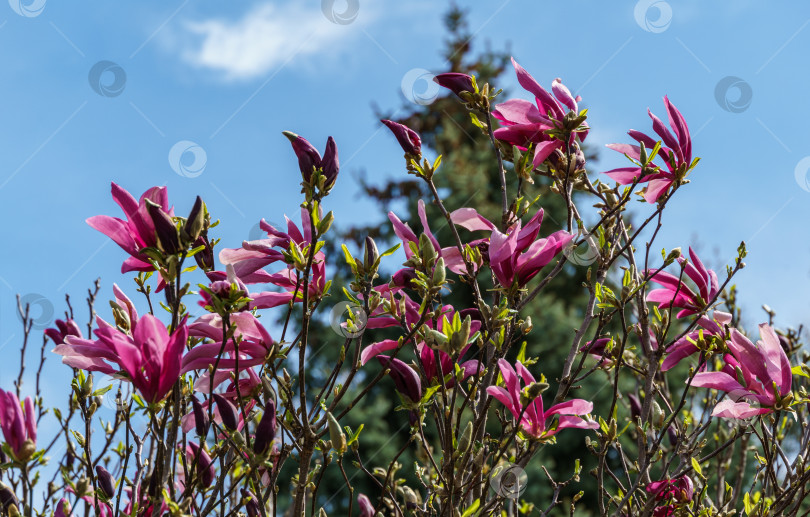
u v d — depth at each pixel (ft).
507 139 7.61
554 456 28.19
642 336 8.43
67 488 7.54
